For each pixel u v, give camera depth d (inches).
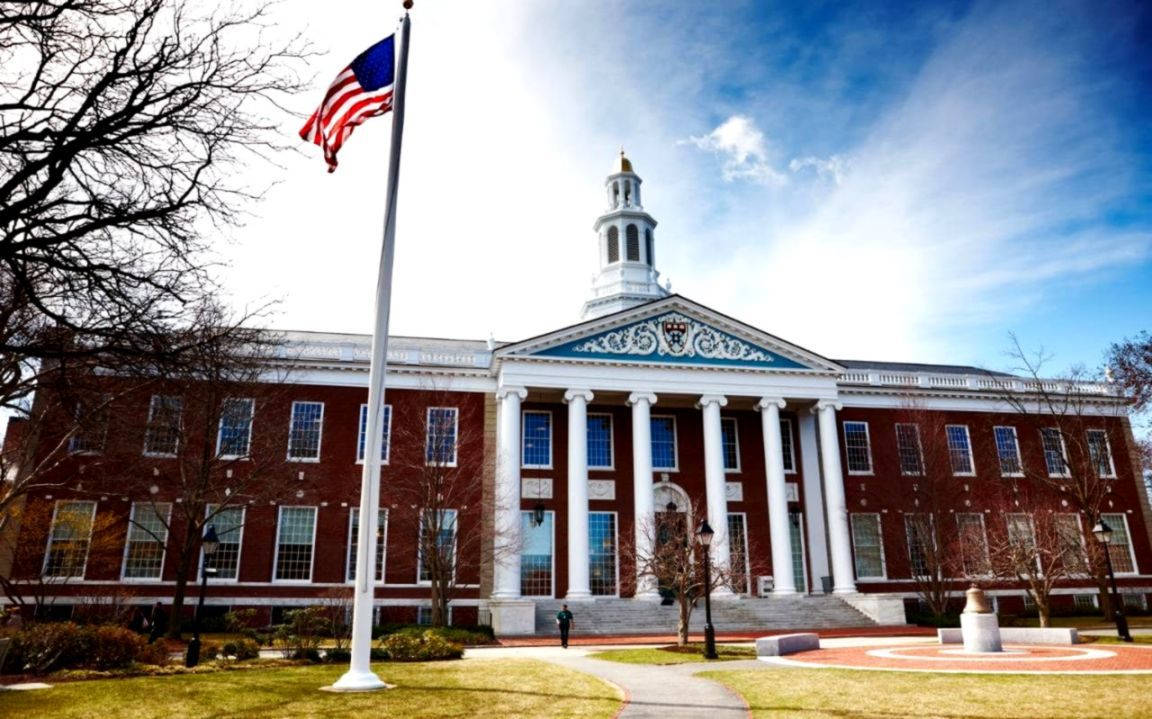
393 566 1679.4
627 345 1838.1
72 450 1562.5
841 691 636.1
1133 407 1656.0
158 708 545.0
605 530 1840.6
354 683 632.4
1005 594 1930.4
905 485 1943.9
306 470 1715.1
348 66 754.2
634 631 1547.7
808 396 1905.8
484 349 2071.9
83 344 613.9
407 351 1844.2
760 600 1680.6
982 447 2068.2
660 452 1936.5
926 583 1793.8
